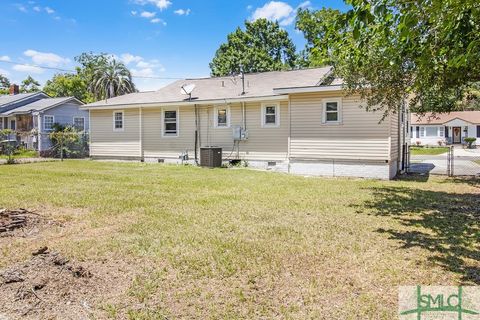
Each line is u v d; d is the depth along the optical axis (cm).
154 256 409
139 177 1152
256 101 1439
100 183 1013
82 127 2734
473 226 547
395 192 872
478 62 616
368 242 465
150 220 582
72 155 2211
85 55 4528
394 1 372
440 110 1076
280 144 1407
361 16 321
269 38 3866
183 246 445
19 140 2570
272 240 472
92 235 495
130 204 709
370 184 1012
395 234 503
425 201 755
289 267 378
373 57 680
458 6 378
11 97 2909
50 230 520
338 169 1198
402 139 1445
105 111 1816
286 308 291
